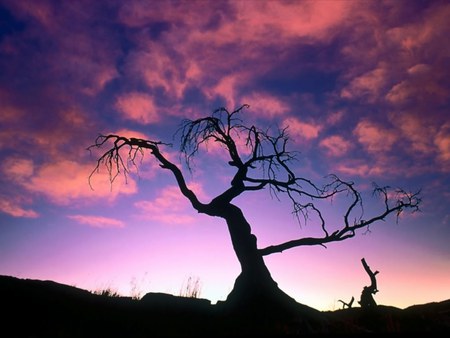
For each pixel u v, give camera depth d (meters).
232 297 15.17
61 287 16.70
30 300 13.74
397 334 9.42
